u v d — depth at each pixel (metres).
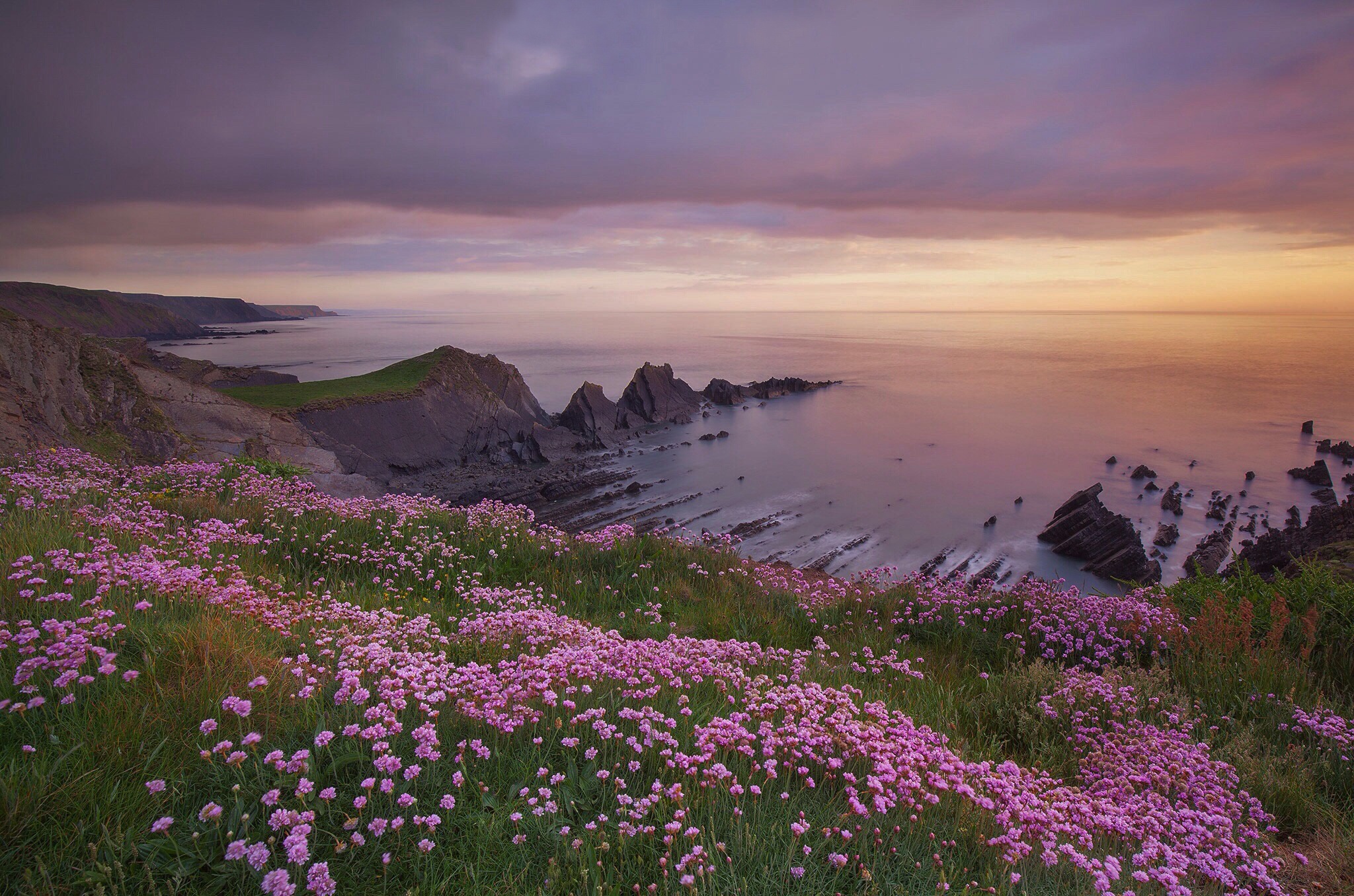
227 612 5.43
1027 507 49.09
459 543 11.09
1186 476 59.72
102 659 4.00
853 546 40.56
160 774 3.32
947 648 8.80
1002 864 3.59
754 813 3.70
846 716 4.85
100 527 7.68
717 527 43.94
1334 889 4.05
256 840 2.99
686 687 5.51
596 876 2.98
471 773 3.73
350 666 4.68
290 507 11.41
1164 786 4.91
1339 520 32.59
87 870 2.65
